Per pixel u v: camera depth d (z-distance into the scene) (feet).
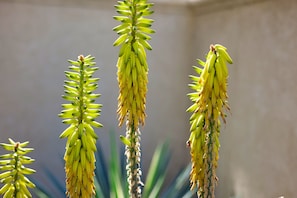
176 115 16.88
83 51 15.61
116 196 12.73
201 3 15.49
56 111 15.44
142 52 5.39
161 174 14.65
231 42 14.14
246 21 13.33
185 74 16.81
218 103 5.21
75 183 5.07
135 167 5.73
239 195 13.75
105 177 14.16
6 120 15.01
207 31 15.65
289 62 11.59
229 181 14.25
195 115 5.49
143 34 5.38
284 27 11.75
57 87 15.40
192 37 16.62
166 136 16.83
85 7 15.51
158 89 16.63
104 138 16.02
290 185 11.60
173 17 16.57
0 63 14.79
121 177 13.66
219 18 14.84
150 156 16.69
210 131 5.31
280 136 11.96
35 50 15.11
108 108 15.99
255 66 12.94
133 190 5.78
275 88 12.13
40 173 15.42
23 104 15.14
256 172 12.98
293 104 11.47
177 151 16.96
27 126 15.23
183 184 14.71
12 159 4.80
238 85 13.73
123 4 5.32
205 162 5.39
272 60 12.23
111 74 15.94
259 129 12.81
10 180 4.79
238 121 13.75
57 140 15.55
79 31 15.51
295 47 11.38
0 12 14.67
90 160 5.05
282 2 11.80
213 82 5.16
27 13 14.96
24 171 4.83
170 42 16.60
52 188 15.55
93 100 5.08
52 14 15.20
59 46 15.35
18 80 15.02
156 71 16.57
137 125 5.50
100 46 15.75
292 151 11.52
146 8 5.34
